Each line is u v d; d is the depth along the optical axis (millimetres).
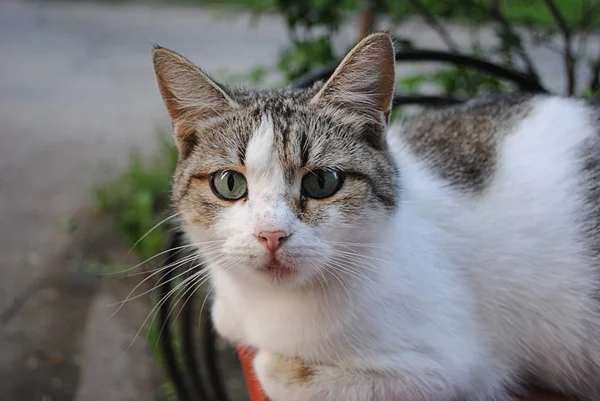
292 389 380
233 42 1583
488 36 1038
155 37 1677
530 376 427
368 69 385
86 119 1281
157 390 691
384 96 388
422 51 508
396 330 378
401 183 404
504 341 413
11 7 2033
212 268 412
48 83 1436
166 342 534
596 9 736
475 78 619
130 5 2100
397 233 392
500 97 471
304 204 378
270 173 378
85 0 2139
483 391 407
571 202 409
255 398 401
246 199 382
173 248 435
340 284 377
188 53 1476
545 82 787
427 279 390
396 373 376
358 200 379
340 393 376
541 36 761
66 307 815
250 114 393
